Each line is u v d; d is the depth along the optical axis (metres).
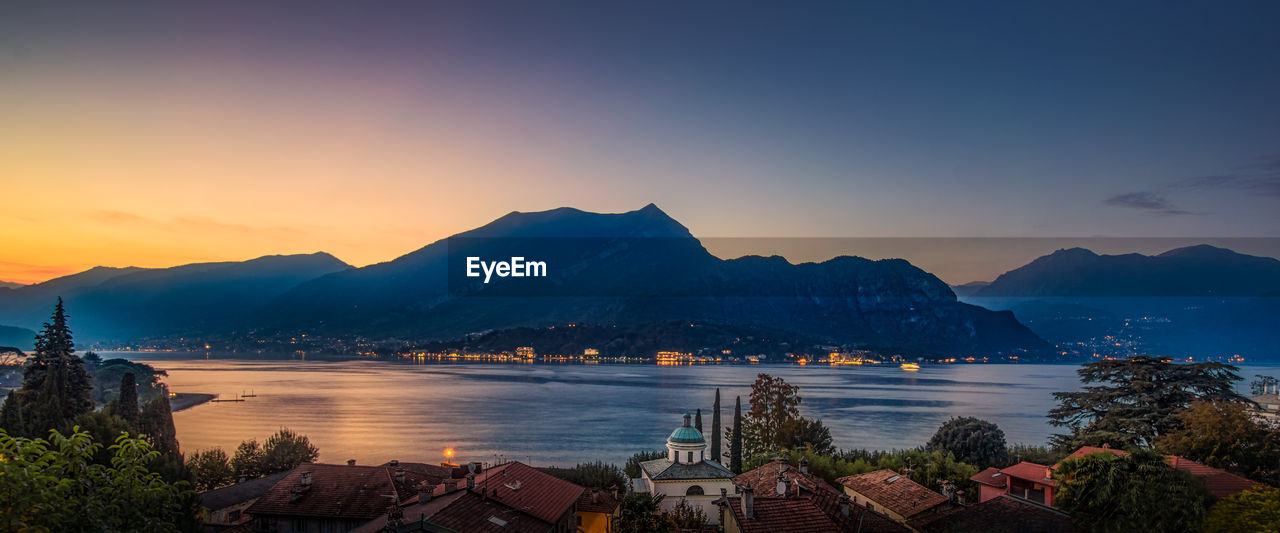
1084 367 99.19
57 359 122.31
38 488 19.14
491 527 51.44
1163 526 52.38
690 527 67.31
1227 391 88.94
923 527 63.19
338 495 69.50
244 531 67.44
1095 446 86.25
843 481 81.12
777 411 128.12
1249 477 72.31
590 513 68.12
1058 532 55.22
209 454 113.19
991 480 74.88
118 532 21.08
